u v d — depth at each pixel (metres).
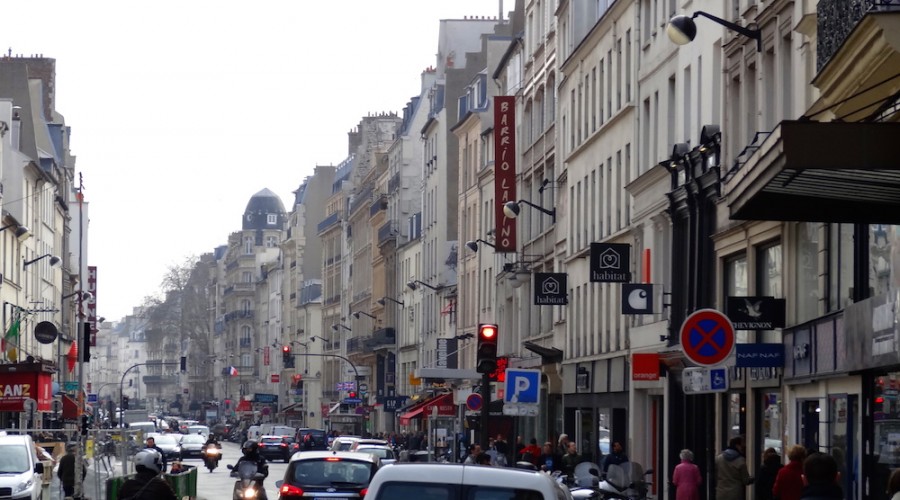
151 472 15.99
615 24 48.56
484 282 77.62
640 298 40.81
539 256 62.91
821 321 26.73
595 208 51.66
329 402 141.25
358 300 126.94
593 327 51.84
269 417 170.50
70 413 91.31
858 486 24.62
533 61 65.44
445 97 93.38
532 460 42.72
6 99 85.25
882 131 16.16
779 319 29.66
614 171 48.47
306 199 165.00
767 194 18.97
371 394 117.81
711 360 20.56
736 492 25.66
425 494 13.57
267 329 186.62
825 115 25.22
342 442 50.59
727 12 34.62
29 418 71.88
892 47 16.61
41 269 95.75
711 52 36.28
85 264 135.88
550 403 61.16
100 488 40.41
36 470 33.03
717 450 35.25
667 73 41.41
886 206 19.83
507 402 34.59
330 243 146.25
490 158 76.81
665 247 41.78
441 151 93.19
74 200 131.00
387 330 109.56
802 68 28.61
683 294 39.56
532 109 66.31
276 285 180.25
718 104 36.06
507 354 70.06
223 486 61.59
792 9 29.33
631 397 45.41
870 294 24.44
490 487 13.53
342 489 24.27
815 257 28.20
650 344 42.91
